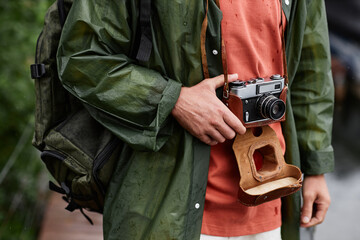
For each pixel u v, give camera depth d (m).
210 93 1.77
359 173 6.50
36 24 4.89
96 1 1.74
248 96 1.82
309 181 2.22
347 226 4.83
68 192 1.94
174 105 1.75
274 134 1.96
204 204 1.92
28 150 5.14
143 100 1.73
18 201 4.54
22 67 4.80
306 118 2.19
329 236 4.61
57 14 1.90
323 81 2.18
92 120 1.92
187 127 1.78
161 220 1.79
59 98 1.95
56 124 1.97
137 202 1.83
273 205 2.05
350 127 9.03
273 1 1.93
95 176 1.83
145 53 1.76
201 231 1.93
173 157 1.83
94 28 1.72
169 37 1.77
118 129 1.78
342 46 11.31
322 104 2.20
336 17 12.16
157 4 1.76
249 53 1.88
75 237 4.05
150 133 1.73
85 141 1.90
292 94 2.21
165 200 1.80
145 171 1.83
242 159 1.87
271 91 1.86
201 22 1.78
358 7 11.98
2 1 4.78
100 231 4.20
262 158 2.02
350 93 10.70
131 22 1.77
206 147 1.83
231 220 1.95
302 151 2.21
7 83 4.61
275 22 1.94
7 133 5.04
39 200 5.04
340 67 10.83
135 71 1.75
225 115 1.76
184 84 1.83
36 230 4.60
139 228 1.82
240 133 1.80
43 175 5.41
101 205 1.96
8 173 4.90
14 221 4.37
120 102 1.74
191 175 1.82
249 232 2.00
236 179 1.94
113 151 1.85
